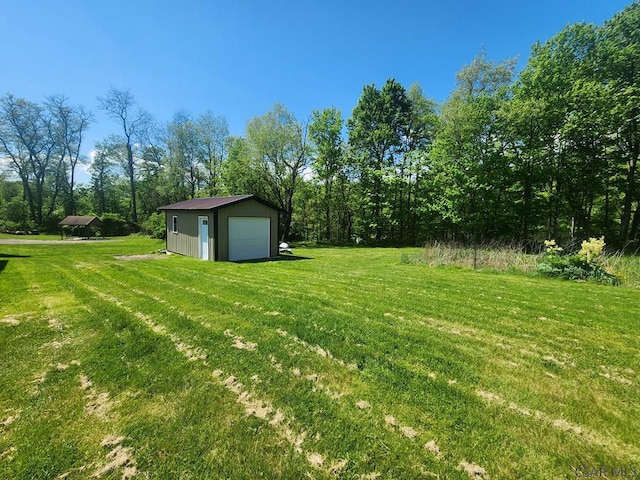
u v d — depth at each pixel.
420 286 6.52
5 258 10.50
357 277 7.50
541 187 16.55
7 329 3.81
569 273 7.58
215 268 8.74
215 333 3.71
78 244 17.48
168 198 29.61
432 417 2.19
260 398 2.41
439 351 3.30
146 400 2.38
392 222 21.31
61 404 2.31
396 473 1.70
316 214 24.94
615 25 14.02
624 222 14.93
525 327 4.06
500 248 11.05
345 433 2.02
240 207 11.32
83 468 1.72
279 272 8.17
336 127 20.98
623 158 14.27
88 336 3.61
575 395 2.51
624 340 3.67
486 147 16.53
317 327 3.94
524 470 1.73
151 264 9.39
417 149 21.88
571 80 13.95
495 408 2.31
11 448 1.87
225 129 25.52
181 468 1.73
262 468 1.74
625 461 1.80
